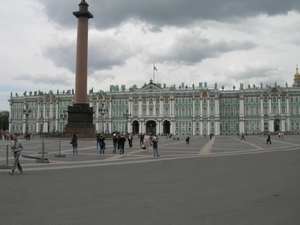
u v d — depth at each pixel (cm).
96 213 948
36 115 14050
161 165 2166
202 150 3684
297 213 937
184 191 1261
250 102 12469
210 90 12850
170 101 12862
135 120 13025
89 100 13538
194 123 12681
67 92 14088
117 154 3083
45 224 848
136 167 2055
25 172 1825
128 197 1159
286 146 4531
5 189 1319
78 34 6122
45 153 3056
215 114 12538
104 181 1505
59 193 1234
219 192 1238
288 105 12119
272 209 983
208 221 862
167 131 13288
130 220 877
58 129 13688
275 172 1780
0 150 3575
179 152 3375
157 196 1173
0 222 868
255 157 2752
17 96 14500
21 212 965
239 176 1639
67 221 873
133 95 13038
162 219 884
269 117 12194
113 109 13300
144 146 3566
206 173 1755
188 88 13312
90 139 6119
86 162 2344
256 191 1253
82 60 6147
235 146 4544
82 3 6069
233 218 889
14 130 14362
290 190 1270
